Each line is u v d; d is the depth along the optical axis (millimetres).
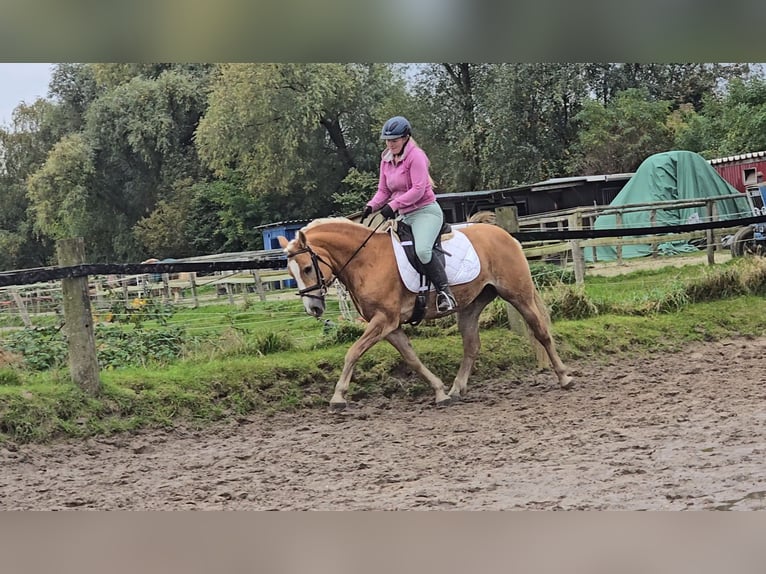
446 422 7066
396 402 8023
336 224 7520
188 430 7180
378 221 14172
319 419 7465
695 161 20312
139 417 7152
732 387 7586
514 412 7277
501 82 32125
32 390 6984
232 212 40750
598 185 23391
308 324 10758
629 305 10773
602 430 6230
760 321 10617
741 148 28781
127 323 10359
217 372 7965
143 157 43094
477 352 8211
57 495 5223
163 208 42594
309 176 39312
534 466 5312
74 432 6746
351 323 9359
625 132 31812
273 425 7352
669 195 20078
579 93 33594
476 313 8180
